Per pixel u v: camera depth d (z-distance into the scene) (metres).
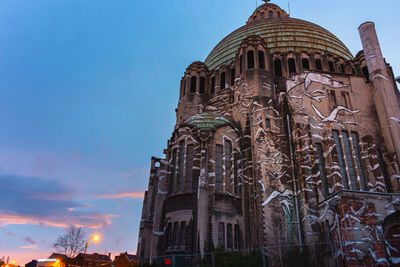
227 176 30.89
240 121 35.12
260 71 37.06
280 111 34.12
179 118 41.78
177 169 31.03
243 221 29.36
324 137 31.81
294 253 26.11
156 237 28.44
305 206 27.80
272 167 30.50
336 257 23.34
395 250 21.86
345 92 34.81
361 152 31.97
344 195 22.88
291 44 44.91
